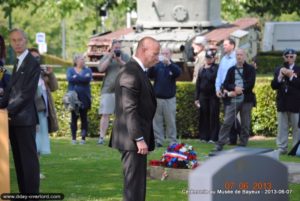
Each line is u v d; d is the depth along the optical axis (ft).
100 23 190.39
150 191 58.59
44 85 65.92
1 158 49.42
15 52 52.29
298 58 161.48
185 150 64.34
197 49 102.22
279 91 82.33
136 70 45.50
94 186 61.26
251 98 85.56
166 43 118.42
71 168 70.95
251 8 188.85
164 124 96.89
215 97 92.27
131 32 127.03
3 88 54.24
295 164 67.46
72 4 162.40
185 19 124.36
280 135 82.23
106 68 91.66
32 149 52.49
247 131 87.10
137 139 45.06
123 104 45.19
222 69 85.15
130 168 45.57
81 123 93.61
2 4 149.38
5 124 49.37
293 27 197.36
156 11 125.49
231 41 86.07
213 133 92.94
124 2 173.88
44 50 215.31
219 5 128.36
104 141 96.02
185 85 100.07
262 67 168.25
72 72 91.76
